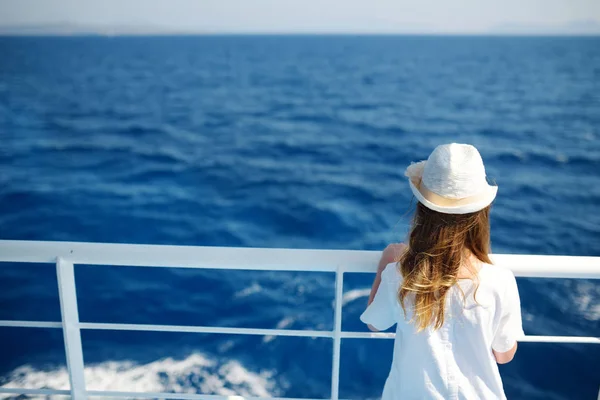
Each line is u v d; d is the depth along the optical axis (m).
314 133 24.00
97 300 8.78
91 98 33.78
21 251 1.70
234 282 9.24
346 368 6.80
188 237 12.98
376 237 12.95
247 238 12.93
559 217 14.77
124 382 6.46
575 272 1.64
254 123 26.39
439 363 1.48
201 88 36.25
